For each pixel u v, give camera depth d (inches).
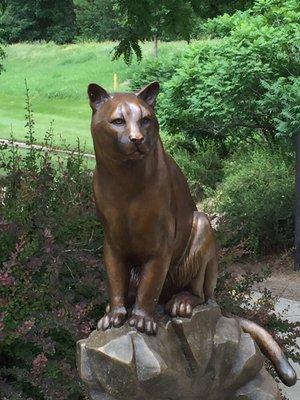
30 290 142.6
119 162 98.3
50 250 142.4
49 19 1512.1
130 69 1118.4
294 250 319.3
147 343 104.0
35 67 1333.7
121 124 96.9
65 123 925.8
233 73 338.3
